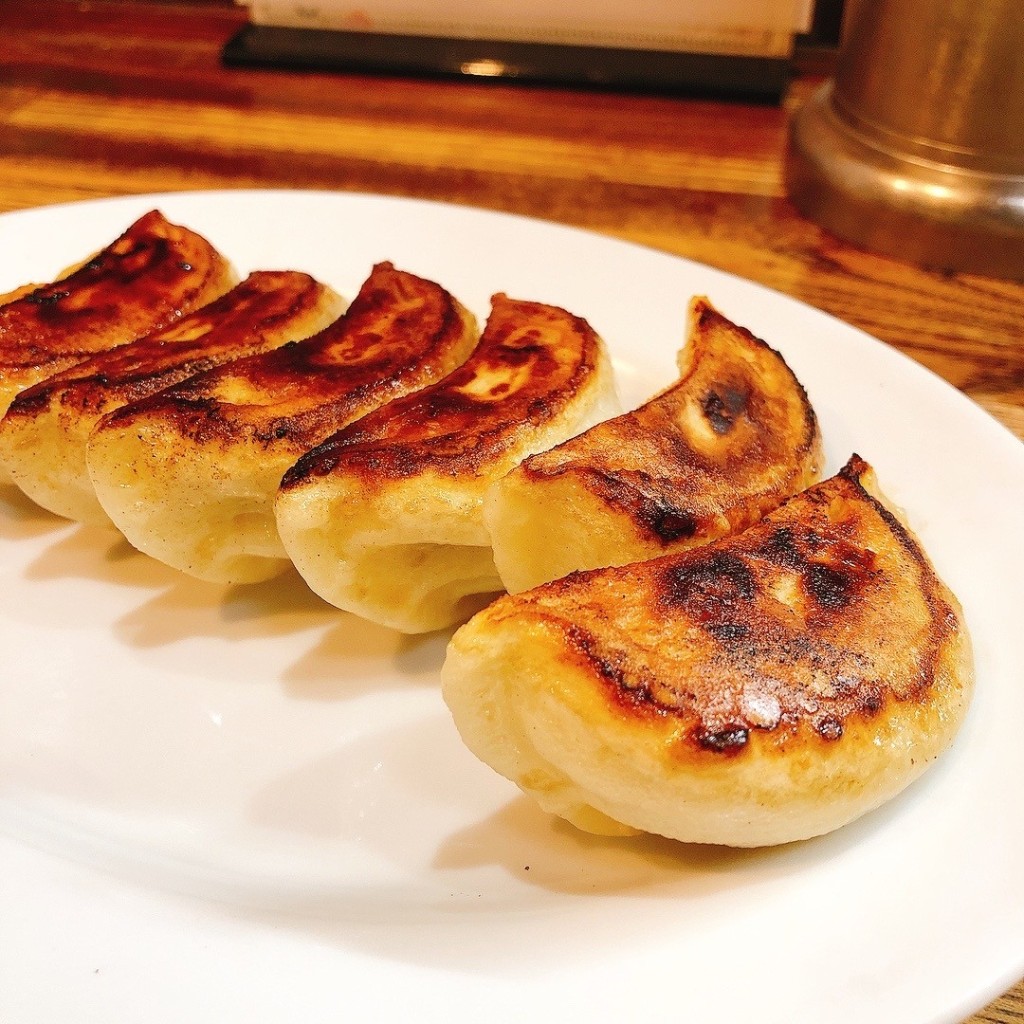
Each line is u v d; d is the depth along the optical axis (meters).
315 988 0.25
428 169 0.52
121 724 0.32
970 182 0.45
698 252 0.47
